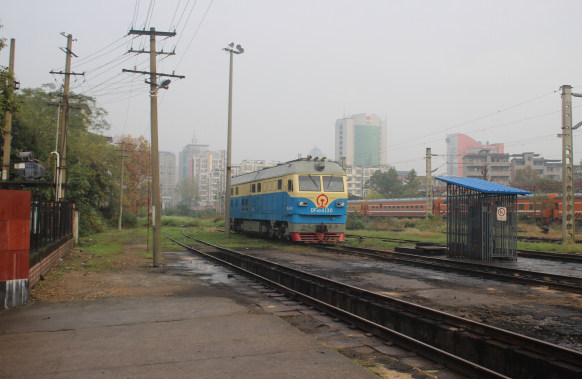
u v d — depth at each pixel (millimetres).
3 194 7723
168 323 6770
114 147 43250
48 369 4750
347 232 31812
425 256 16047
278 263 14930
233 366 4926
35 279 9750
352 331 7008
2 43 13984
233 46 27312
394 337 6430
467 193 15633
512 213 15016
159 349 5480
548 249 19453
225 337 6043
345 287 9766
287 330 6449
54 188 20953
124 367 4844
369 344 6301
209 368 4852
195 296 9078
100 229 36125
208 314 7402
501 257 14867
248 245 22078
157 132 14688
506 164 97188
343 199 21609
